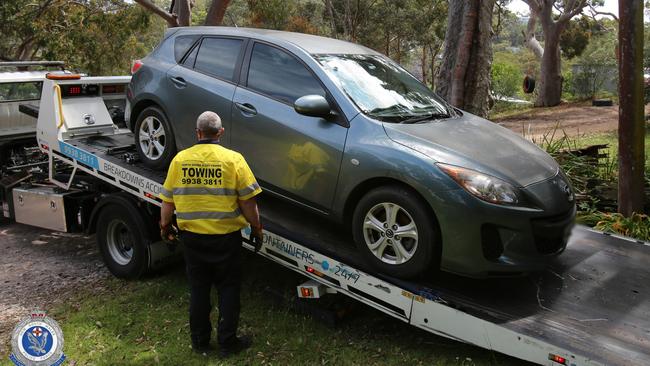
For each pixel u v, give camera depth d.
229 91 4.67
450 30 9.03
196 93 4.84
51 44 23.83
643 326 3.43
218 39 5.00
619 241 4.82
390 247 3.83
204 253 3.85
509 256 3.50
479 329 3.43
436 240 3.58
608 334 3.33
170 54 5.27
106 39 25.52
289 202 4.37
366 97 4.22
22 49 26.86
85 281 5.58
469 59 8.70
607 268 4.27
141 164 5.44
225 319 3.93
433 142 3.79
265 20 22.30
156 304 4.87
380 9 30.83
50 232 7.42
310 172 4.13
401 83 4.70
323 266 4.09
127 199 5.29
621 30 6.09
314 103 3.94
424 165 3.55
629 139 6.22
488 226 3.47
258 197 4.86
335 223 4.15
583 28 35.16
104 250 5.66
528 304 3.66
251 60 4.70
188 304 4.85
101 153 5.70
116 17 24.03
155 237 5.30
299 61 4.41
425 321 3.63
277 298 4.73
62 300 5.10
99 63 26.06
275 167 4.37
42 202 6.74
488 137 4.14
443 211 3.47
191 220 3.80
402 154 3.67
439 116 4.44
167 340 4.23
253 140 4.48
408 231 3.65
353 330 4.30
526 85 11.41
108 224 5.57
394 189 3.68
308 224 4.47
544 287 3.92
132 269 5.39
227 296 3.96
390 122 4.01
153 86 5.17
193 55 5.09
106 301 4.98
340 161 3.95
